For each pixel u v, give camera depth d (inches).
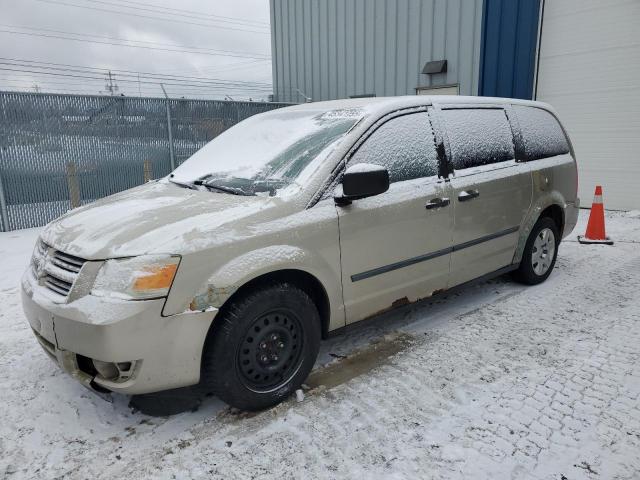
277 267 101.0
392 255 124.7
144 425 102.7
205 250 93.3
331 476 86.7
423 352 132.3
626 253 229.0
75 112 323.0
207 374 98.7
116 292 88.3
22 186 307.4
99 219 105.7
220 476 87.5
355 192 106.5
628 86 322.3
